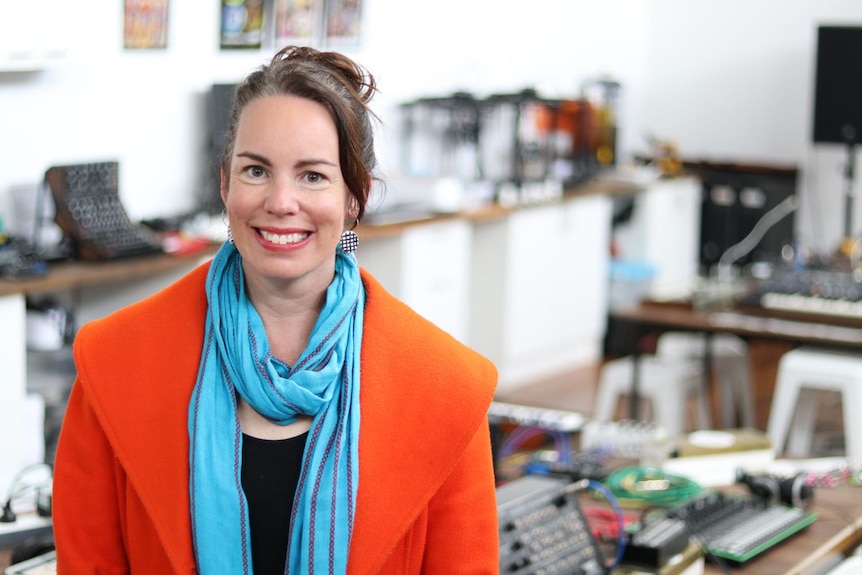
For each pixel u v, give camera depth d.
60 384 4.37
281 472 1.59
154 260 4.56
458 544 1.66
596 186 7.17
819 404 6.45
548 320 6.82
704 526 2.48
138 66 5.14
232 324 1.60
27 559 2.12
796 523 2.55
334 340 1.61
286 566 1.57
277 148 1.53
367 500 1.59
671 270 7.83
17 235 4.53
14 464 3.97
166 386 1.61
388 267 5.81
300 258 1.55
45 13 4.28
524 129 7.37
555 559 2.12
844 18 7.90
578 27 7.87
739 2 8.17
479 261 6.50
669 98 8.45
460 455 1.63
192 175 5.45
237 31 5.55
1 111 4.64
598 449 3.03
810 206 8.08
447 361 1.65
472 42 7.03
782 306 4.79
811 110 7.88
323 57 1.63
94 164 4.58
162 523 1.57
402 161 6.66
